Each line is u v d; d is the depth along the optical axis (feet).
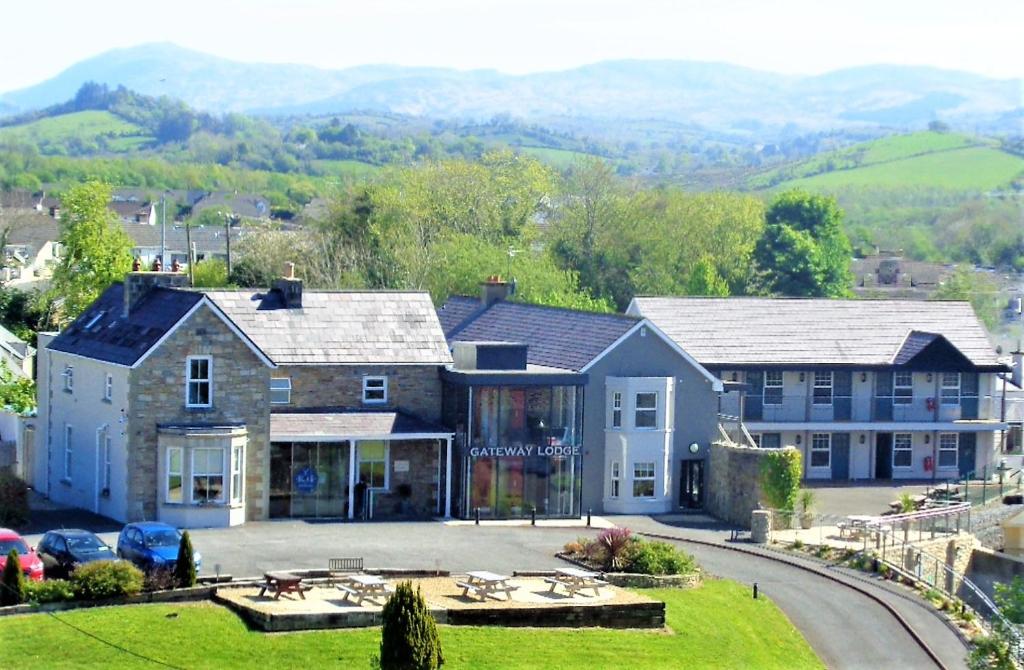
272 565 160.56
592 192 444.55
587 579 154.10
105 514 191.21
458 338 248.93
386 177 478.18
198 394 187.11
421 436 199.00
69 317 351.05
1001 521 223.51
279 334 202.80
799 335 261.44
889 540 196.65
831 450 261.24
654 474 213.87
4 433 234.58
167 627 134.51
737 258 438.81
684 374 216.13
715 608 159.22
